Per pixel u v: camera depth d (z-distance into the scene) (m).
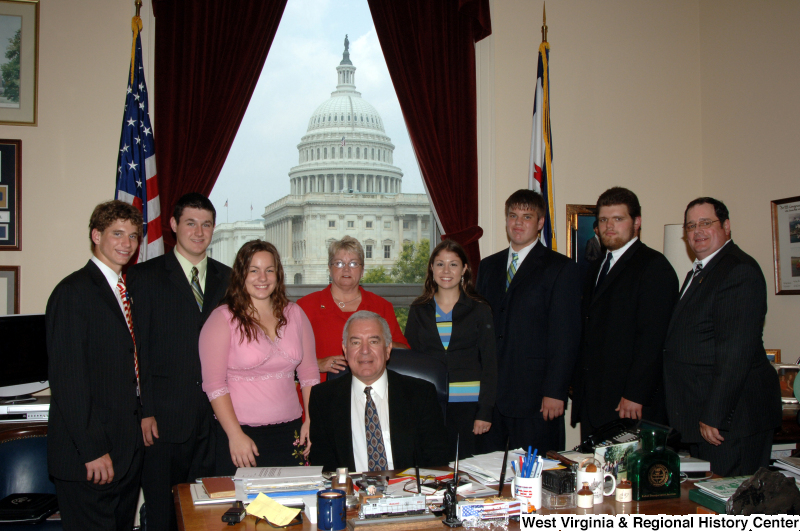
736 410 2.46
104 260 2.34
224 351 2.32
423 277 4.30
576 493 1.65
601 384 2.75
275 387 2.38
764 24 3.88
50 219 3.52
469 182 3.97
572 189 4.25
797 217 3.61
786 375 3.26
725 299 2.41
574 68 4.29
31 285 3.47
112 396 2.25
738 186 4.09
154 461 2.51
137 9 3.44
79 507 2.21
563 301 2.86
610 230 2.81
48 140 3.53
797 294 3.60
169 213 3.52
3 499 2.56
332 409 2.19
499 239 4.11
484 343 2.86
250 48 3.71
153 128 3.59
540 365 2.89
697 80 4.46
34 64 3.53
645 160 4.38
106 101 3.61
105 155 3.60
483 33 4.05
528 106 4.20
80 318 2.18
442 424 2.27
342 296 3.05
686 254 3.84
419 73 3.92
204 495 1.71
